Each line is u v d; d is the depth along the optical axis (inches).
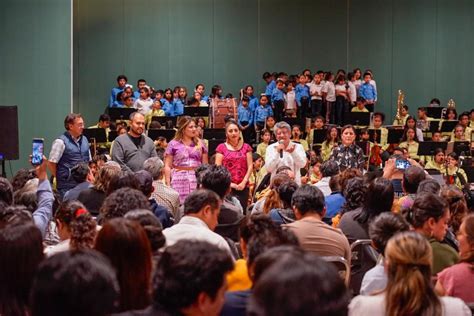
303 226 221.1
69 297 93.0
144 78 908.0
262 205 311.0
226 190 263.6
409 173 293.1
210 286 110.2
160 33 910.4
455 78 937.5
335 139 690.8
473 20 940.0
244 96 836.0
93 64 898.7
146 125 799.7
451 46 937.5
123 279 139.6
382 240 178.7
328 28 935.0
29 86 541.3
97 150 644.7
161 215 261.6
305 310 78.1
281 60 931.3
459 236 180.9
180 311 111.5
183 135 392.2
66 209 192.5
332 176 328.5
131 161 394.6
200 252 111.3
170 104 822.5
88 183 307.6
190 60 917.2
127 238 140.3
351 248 232.7
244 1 922.7
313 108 845.8
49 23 541.0
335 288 80.0
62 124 543.8
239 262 167.0
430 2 940.0
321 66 936.9
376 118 755.4
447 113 811.4
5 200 235.3
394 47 940.0
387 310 137.6
